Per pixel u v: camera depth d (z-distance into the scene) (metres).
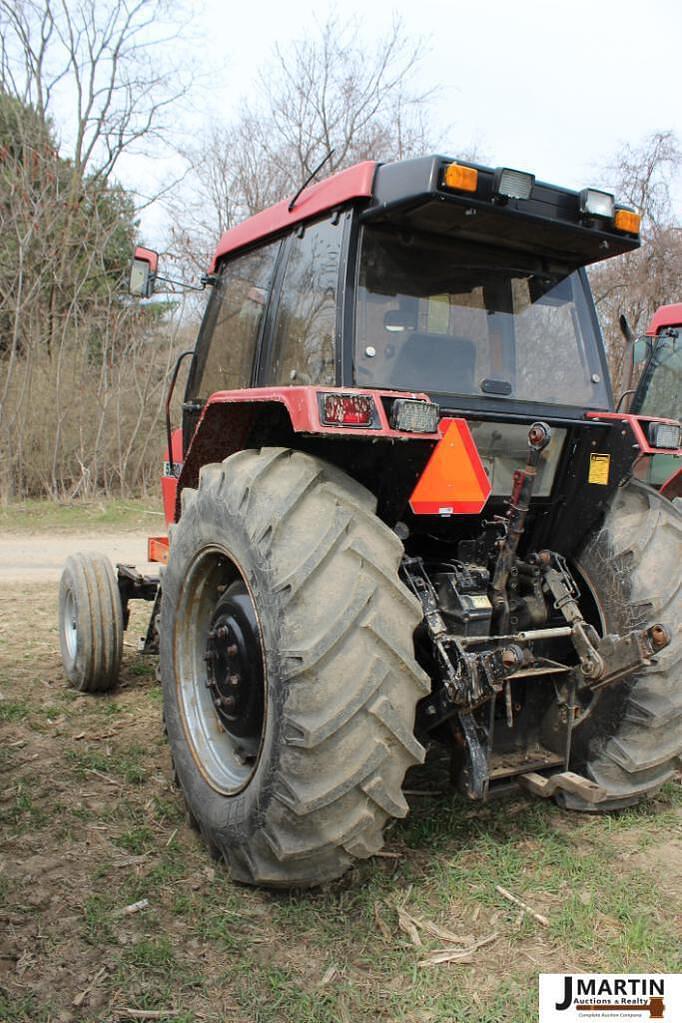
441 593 2.98
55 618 6.70
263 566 2.61
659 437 3.20
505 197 2.80
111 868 2.95
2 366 13.94
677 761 3.38
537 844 3.17
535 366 3.34
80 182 16.83
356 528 2.62
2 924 2.61
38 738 4.14
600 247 3.22
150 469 14.60
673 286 13.70
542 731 3.31
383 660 2.51
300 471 2.75
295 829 2.57
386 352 2.98
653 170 14.89
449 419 2.81
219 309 4.06
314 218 3.20
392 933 2.63
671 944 2.60
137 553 9.94
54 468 13.66
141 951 2.47
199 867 2.99
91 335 14.82
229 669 2.96
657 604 3.16
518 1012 2.30
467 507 2.90
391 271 3.02
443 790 3.58
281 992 2.35
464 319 3.16
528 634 2.92
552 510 3.49
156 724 4.36
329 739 2.47
